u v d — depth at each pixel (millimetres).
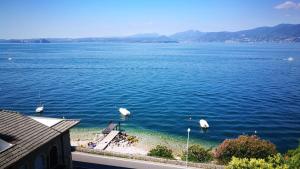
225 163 39188
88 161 39000
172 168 37406
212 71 154500
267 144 39938
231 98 91750
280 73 144375
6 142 23234
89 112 77250
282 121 70438
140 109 80438
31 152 24125
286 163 29312
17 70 157500
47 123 30625
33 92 99188
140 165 38156
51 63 196625
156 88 107750
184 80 125062
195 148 44562
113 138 55188
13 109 78812
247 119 71938
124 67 174250
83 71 154875
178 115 75125
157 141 57375
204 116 74312
